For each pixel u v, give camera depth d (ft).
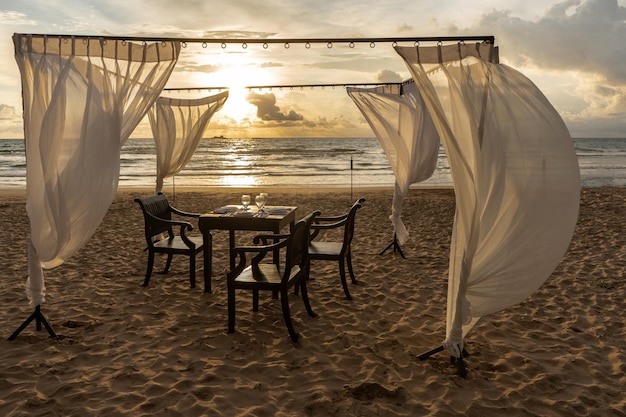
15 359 11.75
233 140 263.08
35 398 9.94
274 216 16.79
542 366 11.53
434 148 21.06
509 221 10.77
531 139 10.65
